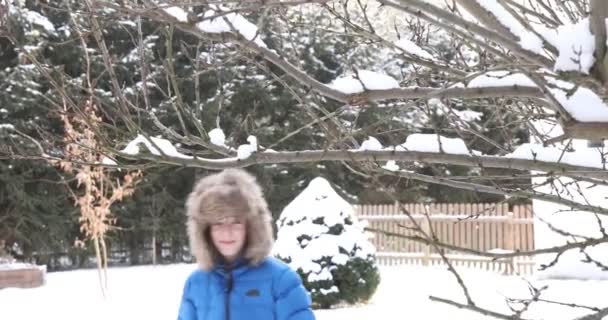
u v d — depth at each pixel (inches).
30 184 732.7
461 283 80.7
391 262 679.1
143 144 121.1
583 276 489.1
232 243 117.7
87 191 530.0
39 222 724.0
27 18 672.4
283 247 427.2
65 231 741.3
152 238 811.4
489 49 99.3
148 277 640.4
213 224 118.0
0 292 528.1
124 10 108.1
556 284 472.7
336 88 110.1
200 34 110.0
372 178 102.7
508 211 623.2
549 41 89.2
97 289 549.3
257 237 119.0
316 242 422.6
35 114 704.4
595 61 85.7
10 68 692.7
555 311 370.9
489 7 94.4
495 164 111.0
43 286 570.3
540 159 110.8
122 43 725.9
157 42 664.4
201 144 128.0
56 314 429.7
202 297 120.4
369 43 152.0
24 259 755.4
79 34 128.0
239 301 117.4
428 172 574.2
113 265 808.3
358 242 428.5
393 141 146.6
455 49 145.3
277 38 153.9
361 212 708.7
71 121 423.8
